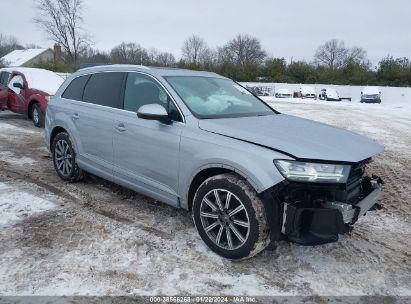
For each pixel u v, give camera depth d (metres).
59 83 10.92
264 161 3.11
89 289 2.98
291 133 3.50
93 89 4.95
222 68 55.25
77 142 5.01
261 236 3.17
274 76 54.00
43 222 4.09
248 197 3.18
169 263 3.39
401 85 48.03
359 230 4.23
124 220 4.22
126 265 3.33
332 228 3.09
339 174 3.10
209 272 3.28
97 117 4.63
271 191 3.07
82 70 5.35
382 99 42.56
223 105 4.18
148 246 3.67
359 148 3.45
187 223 4.19
